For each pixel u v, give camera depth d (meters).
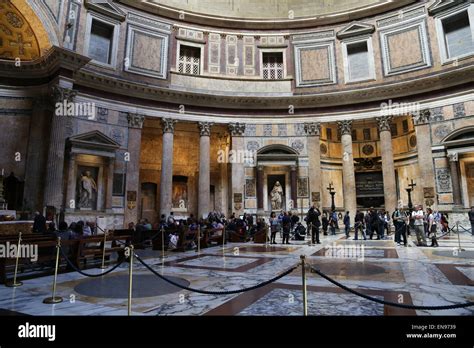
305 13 24.73
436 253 10.40
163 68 22.11
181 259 10.19
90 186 18.36
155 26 22.33
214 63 23.42
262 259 9.81
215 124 22.66
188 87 22.45
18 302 5.26
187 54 23.55
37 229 10.94
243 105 22.83
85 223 15.66
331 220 19.62
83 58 17.27
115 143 19.02
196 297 5.48
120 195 19.38
